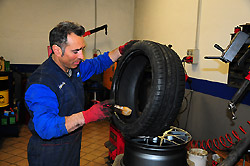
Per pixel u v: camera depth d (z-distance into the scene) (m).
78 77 1.39
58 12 4.33
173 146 0.97
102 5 4.51
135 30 4.50
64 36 1.10
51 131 1.00
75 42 1.12
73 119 1.03
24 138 3.31
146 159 0.97
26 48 4.26
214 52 2.20
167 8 3.12
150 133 1.06
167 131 1.19
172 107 0.97
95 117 1.05
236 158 1.19
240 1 1.89
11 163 2.53
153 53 1.01
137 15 4.36
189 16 2.60
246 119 1.80
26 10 4.17
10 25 4.13
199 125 2.44
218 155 1.87
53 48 1.15
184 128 2.74
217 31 2.16
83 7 4.43
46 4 4.25
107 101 1.13
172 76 0.96
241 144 1.20
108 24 4.57
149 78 2.55
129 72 1.34
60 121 1.01
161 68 0.95
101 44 4.59
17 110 3.58
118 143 2.35
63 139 1.28
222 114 2.09
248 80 1.23
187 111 2.68
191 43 2.58
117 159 1.20
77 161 1.41
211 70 2.25
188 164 1.13
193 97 2.56
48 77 1.19
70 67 1.25
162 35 3.28
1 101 3.24
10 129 3.33
